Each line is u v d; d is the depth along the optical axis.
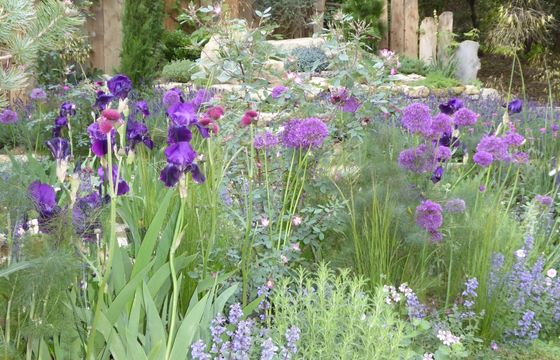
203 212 3.24
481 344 3.47
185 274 3.09
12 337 2.39
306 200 3.96
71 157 2.95
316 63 4.66
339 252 3.81
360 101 4.48
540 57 16.28
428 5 18.81
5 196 2.29
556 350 3.39
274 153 4.06
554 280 3.72
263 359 2.48
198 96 3.87
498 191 4.21
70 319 2.36
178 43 11.92
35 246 2.21
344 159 4.09
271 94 4.49
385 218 3.55
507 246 3.82
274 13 13.71
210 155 2.98
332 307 2.79
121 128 2.67
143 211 3.37
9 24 2.26
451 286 3.71
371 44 12.60
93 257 2.72
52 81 8.39
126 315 2.70
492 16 16.92
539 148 6.27
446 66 12.34
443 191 4.13
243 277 3.17
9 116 5.71
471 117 4.20
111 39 11.50
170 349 2.55
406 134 5.20
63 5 2.39
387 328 2.72
